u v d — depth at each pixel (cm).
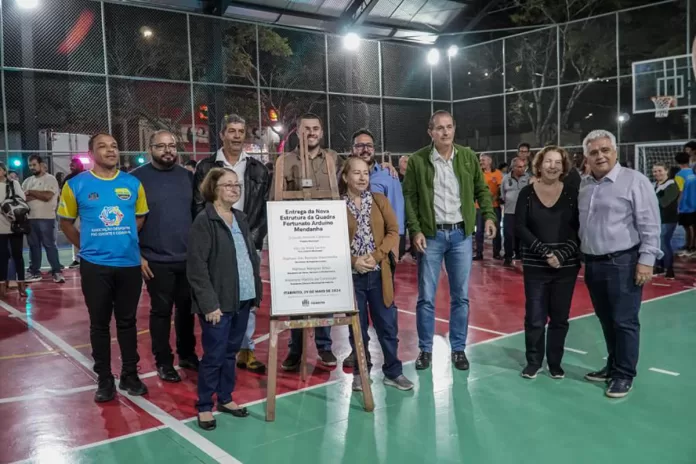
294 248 429
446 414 421
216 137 1498
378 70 1664
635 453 358
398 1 1780
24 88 1331
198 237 398
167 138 490
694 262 1069
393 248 455
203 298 394
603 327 479
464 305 523
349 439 385
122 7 1426
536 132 2016
